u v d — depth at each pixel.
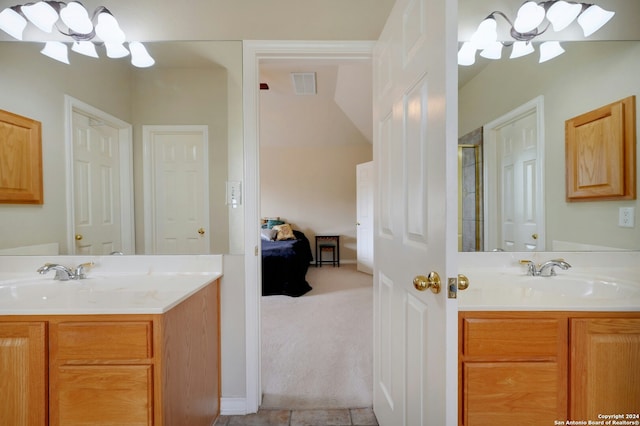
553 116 1.36
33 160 1.47
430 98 0.83
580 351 0.85
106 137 1.51
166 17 1.47
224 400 1.50
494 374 0.84
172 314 1.03
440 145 0.77
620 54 1.35
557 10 1.35
